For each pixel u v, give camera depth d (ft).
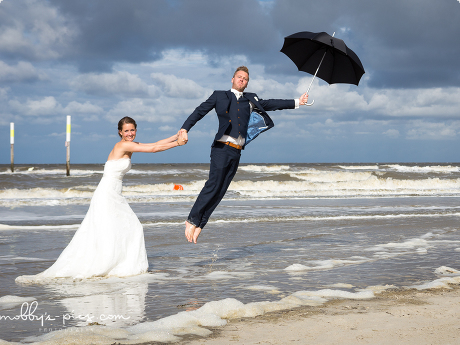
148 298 13.60
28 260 20.31
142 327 10.39
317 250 23.35
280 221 36.35
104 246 16.93
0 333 10.19
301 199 60.23
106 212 17.28
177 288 14.96
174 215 40.22
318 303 12.60
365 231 30.78
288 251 23.07
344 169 160.45
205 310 11.59
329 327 10.26
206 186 17.90
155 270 18.26
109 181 17.49
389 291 14.12
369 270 17.97
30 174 119.03
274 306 12.16
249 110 17.72
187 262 20.12
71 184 82.48
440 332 9.84
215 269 18.44
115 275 16.94
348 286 15.06
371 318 10.98
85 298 13.57
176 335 9.76
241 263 19.81
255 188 84.94
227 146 17.44
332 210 45.50
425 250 23.04
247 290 14.61
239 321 10.90
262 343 9.18
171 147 17.01
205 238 27.63
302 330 10.05
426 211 44.55
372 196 65.62
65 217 38.22
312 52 19.80
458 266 18.78
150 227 32.30
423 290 14.26
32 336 9.98
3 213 40.98
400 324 10.44
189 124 16.81
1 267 18.74
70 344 9.14
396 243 25.34
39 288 14.94
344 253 22.34
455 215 40.93
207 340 9.39
